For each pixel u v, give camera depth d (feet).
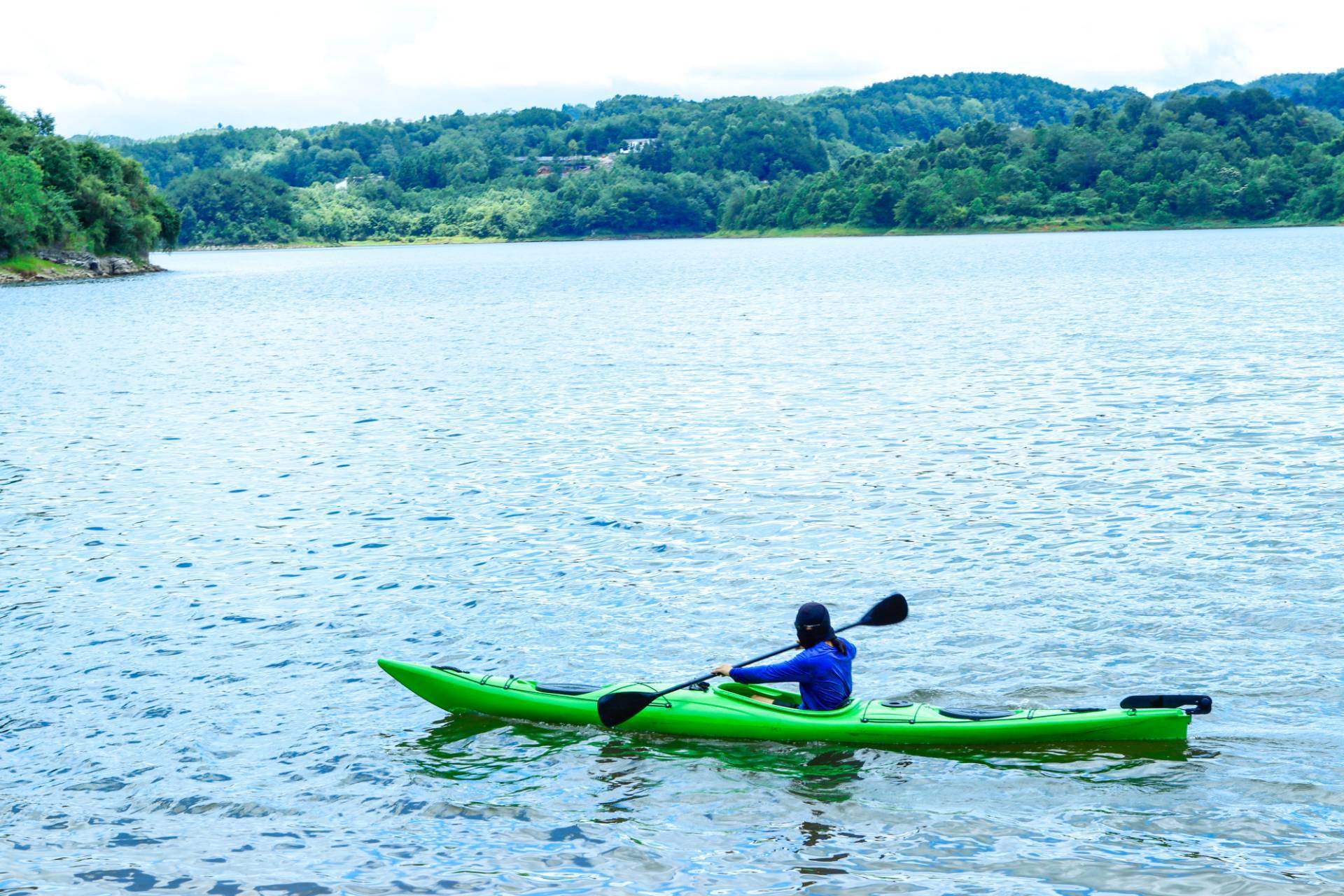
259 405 93.97
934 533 52.19
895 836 27.96
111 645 41.70
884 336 135.54
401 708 36.14
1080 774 30.45
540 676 38.17
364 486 64.44
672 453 70.74
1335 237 420.77
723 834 28.27
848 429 76.59
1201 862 26.27
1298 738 31.73
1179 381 91.25
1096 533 51.31
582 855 27.58
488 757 32.68
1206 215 565.94
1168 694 33.32
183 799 30.71
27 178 309.42
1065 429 73.87
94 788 31.37
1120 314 152.15
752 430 77.36
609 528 54.65
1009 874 26.13
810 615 33.17
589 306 202.59
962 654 38.55
